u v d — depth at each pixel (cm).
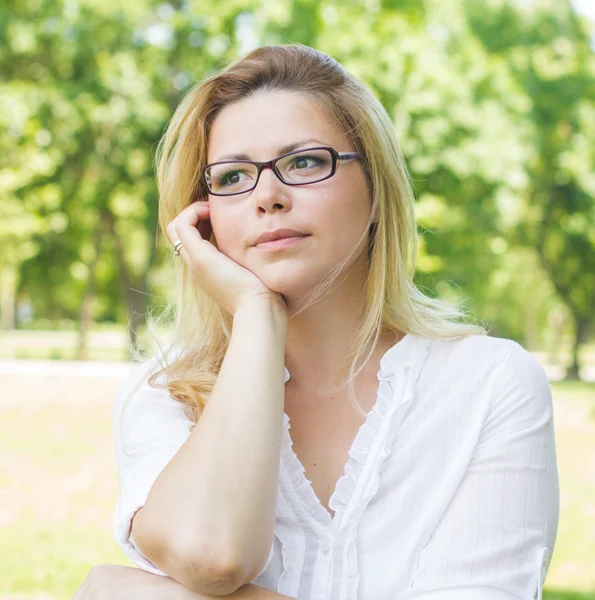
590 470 929
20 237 2166
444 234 1895
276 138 169
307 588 165
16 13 1806
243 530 146
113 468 875
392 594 165
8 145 1825
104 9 1780
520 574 164
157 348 201
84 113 1756
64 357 2497
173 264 206
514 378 176
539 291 3566
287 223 168
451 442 172
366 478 168
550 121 2103
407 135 1609
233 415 155
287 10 1593
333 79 175
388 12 1689
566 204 2247
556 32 2128
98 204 1975
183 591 150
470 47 1816
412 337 181
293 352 182
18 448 969
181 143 189
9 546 596
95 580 153
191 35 1819
